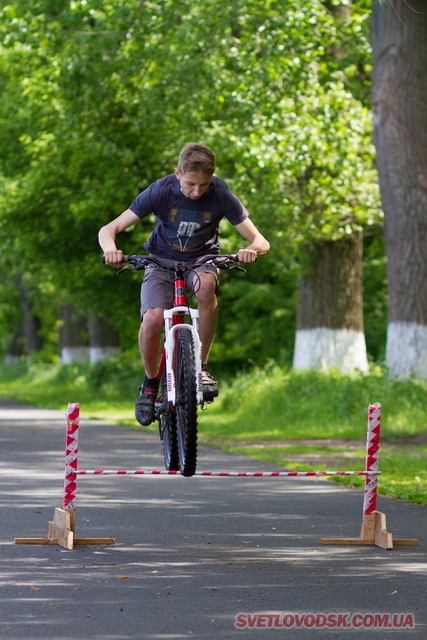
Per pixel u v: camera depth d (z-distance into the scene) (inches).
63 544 793.6
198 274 751.7
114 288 3065.9
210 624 573.9
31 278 4451.3
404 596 645.9
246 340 3235.7
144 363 783.7
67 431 802.8
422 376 1920.5
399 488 1160.2
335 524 932.0
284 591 655.8
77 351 4690.0
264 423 2129.7
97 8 2255.2
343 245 2351.1
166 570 715.4
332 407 2058.3
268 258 2677.2
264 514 987.3
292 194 2308.1
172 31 2226.9
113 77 2405.3
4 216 2881.4
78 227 2719.0
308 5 2079.2
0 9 2394.2
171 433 786.2
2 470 1291.8
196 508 1017.5
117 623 573.0
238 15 2111.2
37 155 2815.0
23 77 2741.1
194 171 725.3
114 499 1066.7
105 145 2529.5
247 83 2116.1
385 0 1514.5
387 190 1911.9
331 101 2209.6
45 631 554.9
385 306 3427.7
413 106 1877.5
